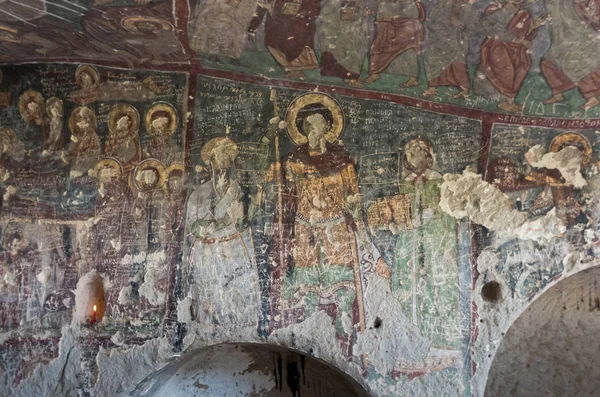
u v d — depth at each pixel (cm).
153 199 530
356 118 517
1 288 527
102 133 538
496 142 495
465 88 493
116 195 533
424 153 506
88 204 534
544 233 480
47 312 525
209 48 493
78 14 432
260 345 531
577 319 571
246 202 523
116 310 523
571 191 479
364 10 444
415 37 465
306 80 516
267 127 525
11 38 479
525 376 585
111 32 466
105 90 538
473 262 489
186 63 524
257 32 467
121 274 525
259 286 513
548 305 560
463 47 468
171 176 530
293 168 521
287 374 586
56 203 535
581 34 441
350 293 503
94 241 530
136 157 534
